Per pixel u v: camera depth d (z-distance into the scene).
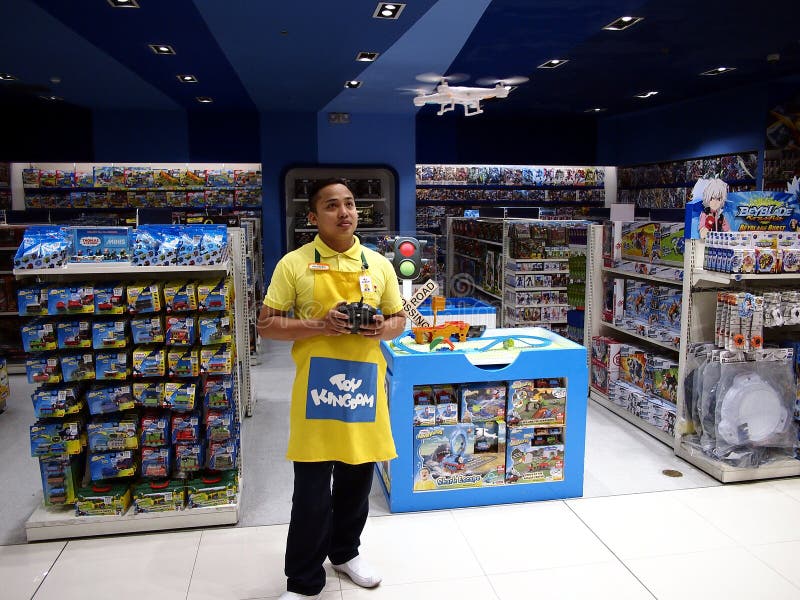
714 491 3.30
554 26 5.21
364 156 9.68
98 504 2.82
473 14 4.80
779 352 3.38
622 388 4.48
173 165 9.72
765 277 3.27
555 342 3.30
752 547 2.75
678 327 4.02
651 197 10.45
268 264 9.58
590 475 3.51
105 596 2.41
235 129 9.39
